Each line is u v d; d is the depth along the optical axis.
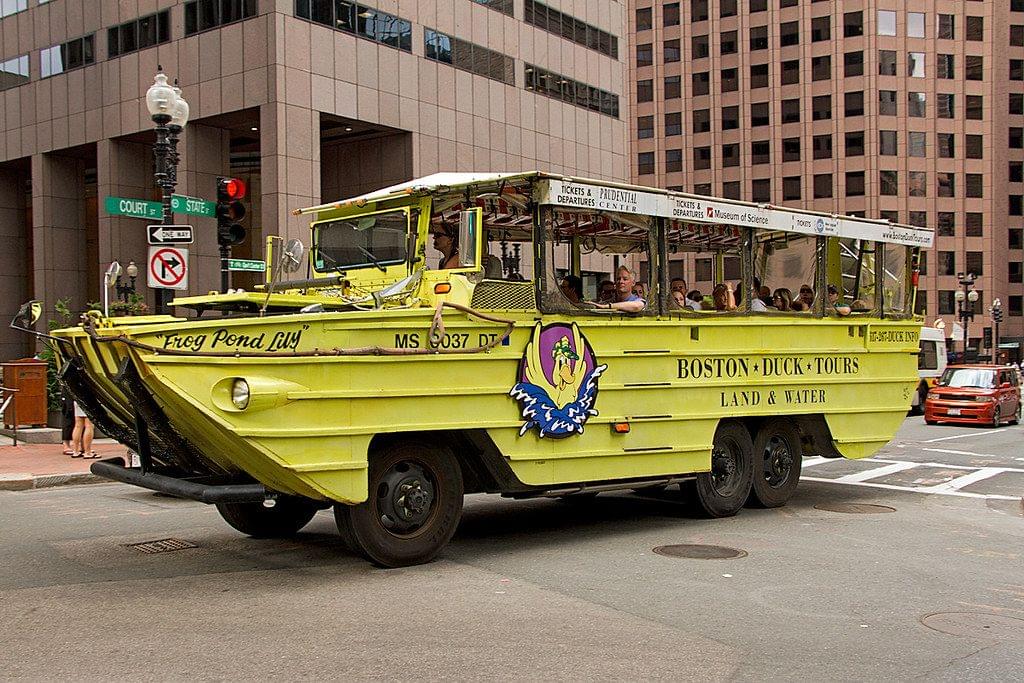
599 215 9.08
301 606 6.29
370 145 35.44
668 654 5.38
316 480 6.72
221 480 7.09
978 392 24.45
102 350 6.37
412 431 7.28
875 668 5.21
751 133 76.00
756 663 5.25
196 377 6.24
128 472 7.20
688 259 11.04
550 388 8.15
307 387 6.69
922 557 8.16
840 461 15.95
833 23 73.44
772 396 10.20
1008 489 12.64
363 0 32.72
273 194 30.05
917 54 73.44
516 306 8.00
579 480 8.42
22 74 38.06
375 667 5.07
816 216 10.66
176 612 6.12
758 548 8.41
